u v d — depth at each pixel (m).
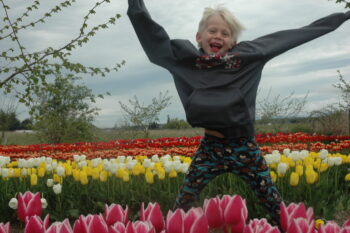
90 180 5.38
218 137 2.98
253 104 2.99
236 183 4.93
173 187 5.11
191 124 2.92
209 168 3.03
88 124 17.08
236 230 1.40
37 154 10.91
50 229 1.27
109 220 1.56
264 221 1.44
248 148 2.95
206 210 1.38
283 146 9.69
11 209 4.66
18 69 6.86
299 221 1.32
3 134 17.81
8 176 5.14
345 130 14.15
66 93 16.34
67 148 12.27
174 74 3.04
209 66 2.93
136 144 11.68
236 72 2.91
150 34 3.07
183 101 2.95
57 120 15.23
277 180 4.86
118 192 4.91
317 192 4.29
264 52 2.99
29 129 15.38
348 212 4.56
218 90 2.85
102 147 12.62
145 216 1.44
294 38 3.13
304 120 16.19
